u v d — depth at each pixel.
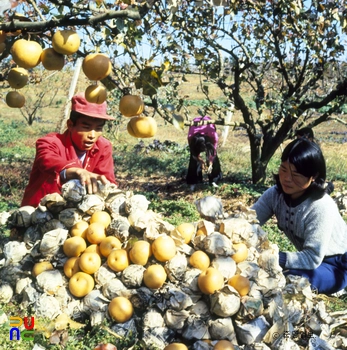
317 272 3.59
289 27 9.34
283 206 3.64
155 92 2.17
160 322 2.67
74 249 2.89
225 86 10.91
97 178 3.20
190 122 8.11
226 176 13.77
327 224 3.41
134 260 2.80
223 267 2.74
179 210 8.46
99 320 2.74
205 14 9.22
